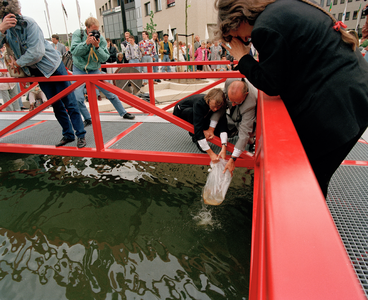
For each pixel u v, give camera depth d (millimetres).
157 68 9320
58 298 1561
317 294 275
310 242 330
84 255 1864
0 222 2223
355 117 981
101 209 2342
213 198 2023
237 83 1857
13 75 2693
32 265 1795
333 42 950
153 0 21375
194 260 1785
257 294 542
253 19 1041
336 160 1153
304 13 945
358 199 1681
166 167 2957
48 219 2248
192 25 17812
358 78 958
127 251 1880
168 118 2389
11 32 2439
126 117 3896
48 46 2680
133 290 1587
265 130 705
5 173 2957
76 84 2502
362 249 1271
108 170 2947
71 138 2914
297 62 974
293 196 410
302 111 1024
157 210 2293
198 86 8781
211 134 2199
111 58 8461
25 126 3752
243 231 2014
